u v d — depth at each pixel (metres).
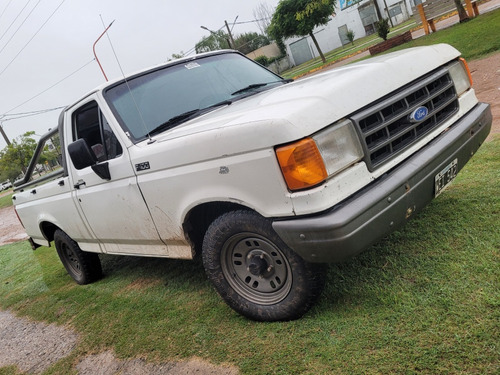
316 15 28.08
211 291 3.63
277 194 2.28
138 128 3.29
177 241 3.15
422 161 2.49
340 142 2.24
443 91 2.82
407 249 3.04
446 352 2.01
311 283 2.49
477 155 4.48
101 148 3.62
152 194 3.04
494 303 2.20
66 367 3.22
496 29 10.70
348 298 2.71
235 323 2.95
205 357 2.68
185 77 3.66
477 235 2.90
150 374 2.73
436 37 13.30
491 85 7.04
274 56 49.97
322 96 2.30
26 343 3.99
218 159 2.52
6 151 30.30
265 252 2.65
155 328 3.30
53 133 4.25
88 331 3.70
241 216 2.57
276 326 2.71
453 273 2.58
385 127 2.43
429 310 2.33
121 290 4.42
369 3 40.66
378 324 2.37
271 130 2.20
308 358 2.31
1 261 8.45
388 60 2.69
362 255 3.17
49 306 4.75
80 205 3.96
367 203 2.20
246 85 3.81
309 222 2.18
